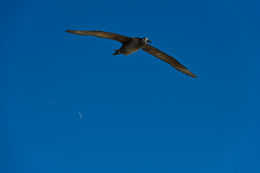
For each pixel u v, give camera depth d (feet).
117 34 58.44
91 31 56.44
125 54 61.82
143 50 64.28
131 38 59.52
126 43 60.18
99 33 57.72
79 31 56.03
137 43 59.21
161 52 63.87
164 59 65.82
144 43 59.16
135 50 60.54
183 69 66.49
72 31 55.98
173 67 67.31
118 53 61.87
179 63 65.21
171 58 64.59
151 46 62.75
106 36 59.06
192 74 66.39
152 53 64.90
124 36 59.16
